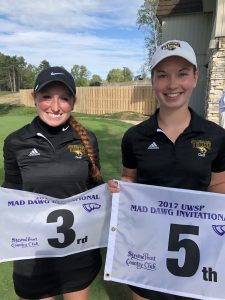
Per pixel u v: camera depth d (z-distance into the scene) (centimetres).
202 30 1532
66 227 217
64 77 197
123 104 2183
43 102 198
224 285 206
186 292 210
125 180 227
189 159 198
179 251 210
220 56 1040
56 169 206
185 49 197
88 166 215
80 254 222
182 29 1570
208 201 203
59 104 197
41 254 218
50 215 215
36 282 220
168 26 1598
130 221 217
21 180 216
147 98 2086
